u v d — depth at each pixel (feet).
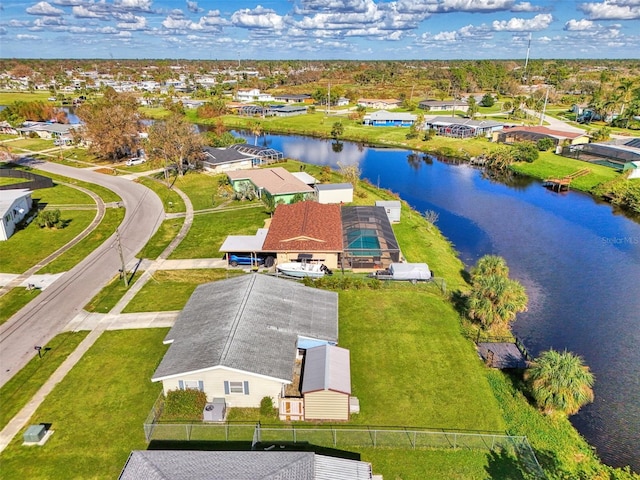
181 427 87.04
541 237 200.95
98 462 80.94
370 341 117.50
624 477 82.84
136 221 204.23
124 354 110.93
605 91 575.79
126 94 462.19
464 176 302.66
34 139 397.39
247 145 328.29
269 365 92.53
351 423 90.84
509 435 88.84
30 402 95.25
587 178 280.10
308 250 152.56
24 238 184.65
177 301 135.64
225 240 169.27
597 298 150.41
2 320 125.90
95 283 147.33
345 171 258.78
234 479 66.23
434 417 92.94
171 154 271.49
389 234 168.25
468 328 125.18
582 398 92.17
